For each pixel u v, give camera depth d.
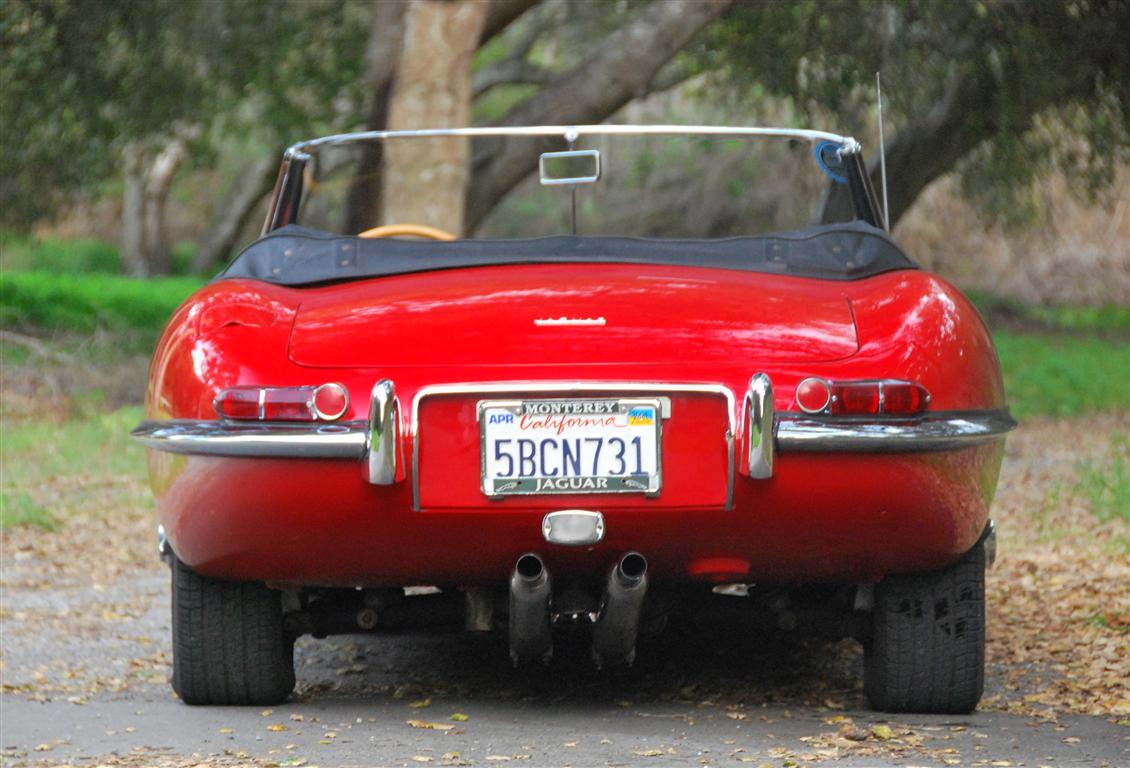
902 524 6.98
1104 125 35.44
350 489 6.79
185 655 7.93
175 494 7.17
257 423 6.79
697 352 6.83
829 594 8.75
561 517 6.75
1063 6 32.62
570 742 7.06
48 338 38.47
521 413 6.73
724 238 7.90
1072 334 58.34
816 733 7.31
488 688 8.83
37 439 25.50
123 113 38.94
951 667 7.68
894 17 33.25
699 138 9.33
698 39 35.59
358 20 40.69
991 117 34.88
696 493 6.75
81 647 10.85
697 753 6.77
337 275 7.65
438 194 23.39
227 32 38.53
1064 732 7.37
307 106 43.38
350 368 6.86
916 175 36.00
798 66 34.72
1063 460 24.67
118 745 7.20
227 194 72.56
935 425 6.75
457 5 27.16
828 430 6.65
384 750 6.91
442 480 6.75
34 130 38.59
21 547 16.19
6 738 7.47
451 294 7.24
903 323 7.06
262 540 7.09
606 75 32.12
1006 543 15.85
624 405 6.73
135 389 32.97
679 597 7.98
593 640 7.71
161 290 45.31
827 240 7.91
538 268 7.61
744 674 9.16
